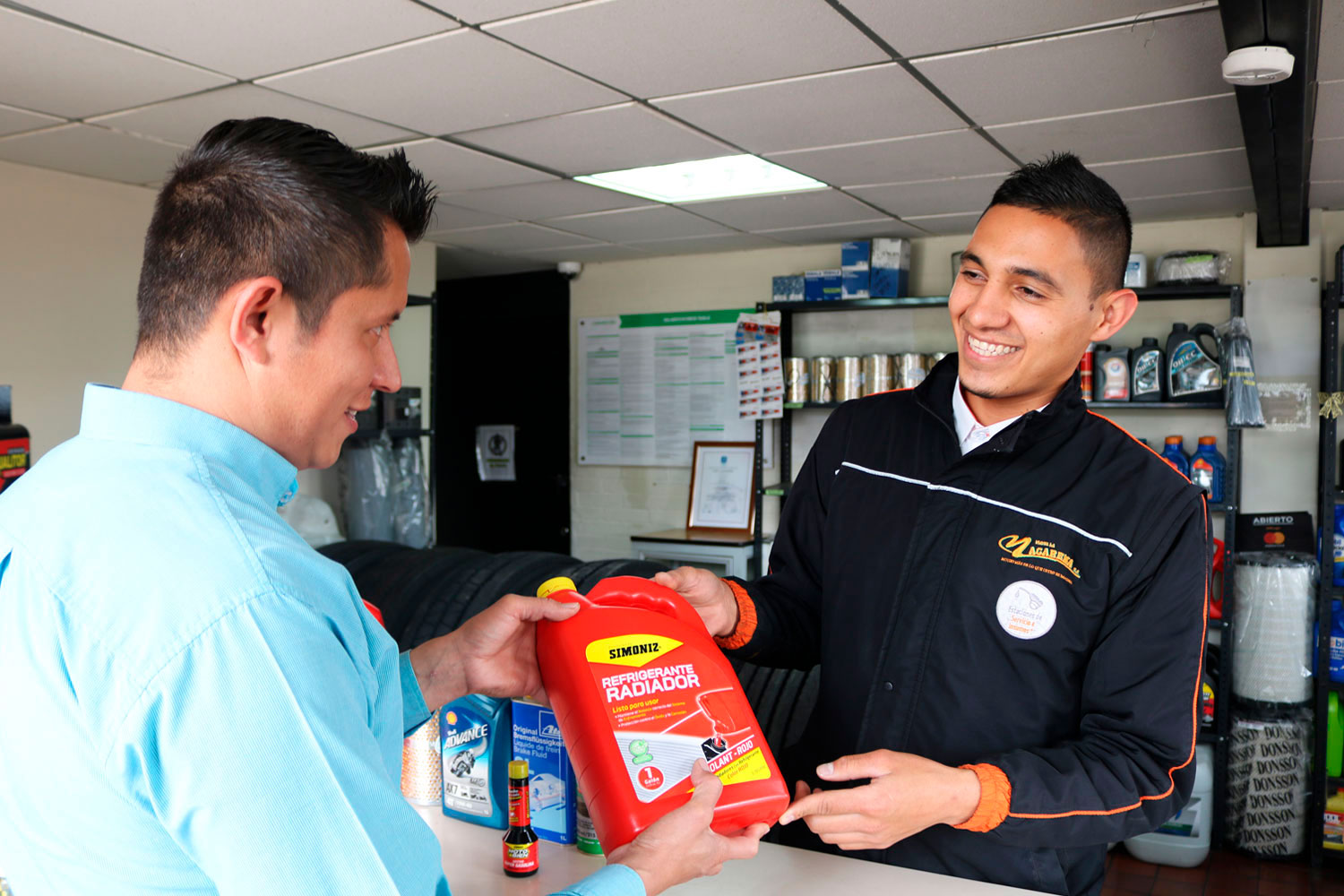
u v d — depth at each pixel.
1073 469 1.31
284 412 0.73
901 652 1.32
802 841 1.46
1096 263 1.21
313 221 0.69
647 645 1.13
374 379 0.79
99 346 3.50
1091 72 2.23
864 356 4.41
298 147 0.71
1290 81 1.89
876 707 1.34
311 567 0.68
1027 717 1.27
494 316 5.80
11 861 0.66
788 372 4.59
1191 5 1.85
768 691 1.91
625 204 3.75
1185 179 3.26
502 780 1.40
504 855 1.26
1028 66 2.20
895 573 1.36
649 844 0.85
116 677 0.60
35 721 0.63
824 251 4.73
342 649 0.68
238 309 0.69
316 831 0.60
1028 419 1.30
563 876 1.25
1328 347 3.40
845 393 4.44
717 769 1.05
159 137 2.88
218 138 0.72
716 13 1.91
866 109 2.54
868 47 2.09
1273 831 3.44
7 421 2.83
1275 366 3.74
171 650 0.59
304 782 0.60
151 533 0.63
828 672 1.42
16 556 0.65
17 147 3.00
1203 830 3.40
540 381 5.63
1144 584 1.25
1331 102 2.37
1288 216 3.24
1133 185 3.36
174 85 2.37
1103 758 1.18
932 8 1.88
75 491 0.66
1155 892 3.22
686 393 5.12
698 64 2.20
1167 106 2.47
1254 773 3.46
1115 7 1.87
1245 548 3.61
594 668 1.10
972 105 2.49
